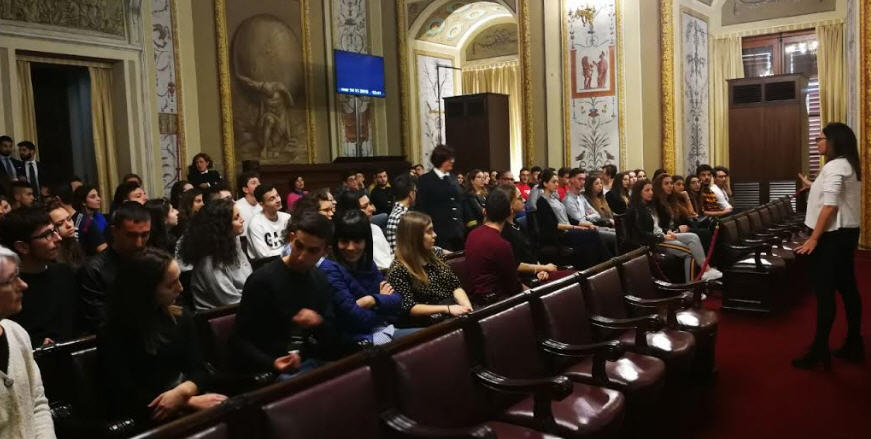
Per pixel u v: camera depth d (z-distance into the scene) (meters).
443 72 13.50
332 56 10.84
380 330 3.03
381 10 11.68
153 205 3.89
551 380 2.37
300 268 2.60
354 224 3.06
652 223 6.22
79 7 7.64
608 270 3.65
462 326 2.54
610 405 2.62
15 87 7.09
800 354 4.47
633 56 8.66
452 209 5.99
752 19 10.95
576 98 9.09
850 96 8.35
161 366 2.36
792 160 9.52
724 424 3.39
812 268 4.19
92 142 8.05
